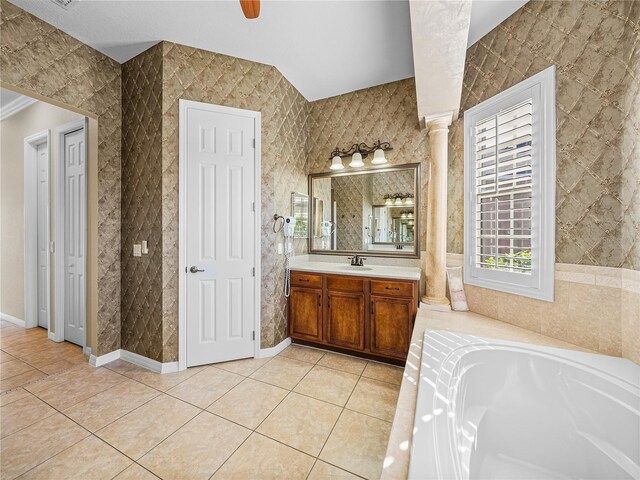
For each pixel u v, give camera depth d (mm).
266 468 1349
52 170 2904
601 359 1375
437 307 2254
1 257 3480
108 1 1802
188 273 2324
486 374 1445
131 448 1467
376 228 2938
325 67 2566
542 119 1687
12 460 1386
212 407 1816
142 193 2352
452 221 2457
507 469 1198
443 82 1829
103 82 2355
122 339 2504
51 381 2125
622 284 1398
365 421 1693
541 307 1737
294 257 2953
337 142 3082
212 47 2299
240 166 2463
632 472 1063
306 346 2832
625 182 1368
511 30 1887
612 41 1400
